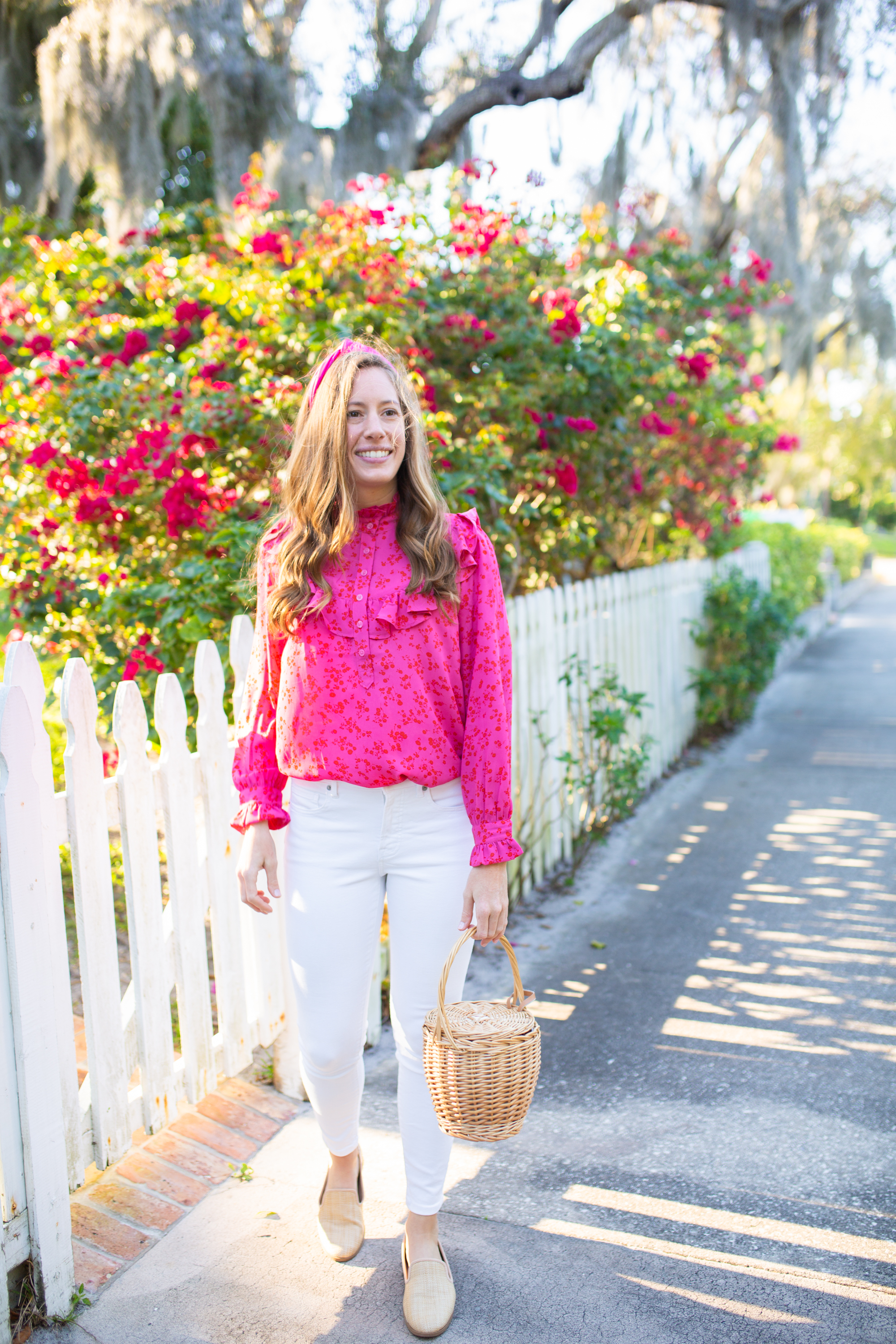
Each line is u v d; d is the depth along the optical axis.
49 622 3.61
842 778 6.12
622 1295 1.93
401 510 1.77
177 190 7.53
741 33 7.72
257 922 2.58
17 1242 1.78
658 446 6.05
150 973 2.20
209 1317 1.88
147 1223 2.13
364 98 7.30
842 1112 2.59
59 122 6.13
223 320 4.15
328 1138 2.01
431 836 1.78
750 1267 2.00
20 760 1.73
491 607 1.77
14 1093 1.77
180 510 3.38
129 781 2.12
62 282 4.62
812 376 10.22
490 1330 1.84
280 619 1.75
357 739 1.73
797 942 3.71
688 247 6.84
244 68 6.48
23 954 1.74
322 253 4.05
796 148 7.99
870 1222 2.14
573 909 4.09
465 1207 2.21
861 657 11.59
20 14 6.72
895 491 39.31
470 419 4.28
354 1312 1.89
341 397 1.71
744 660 7.42
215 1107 2.57
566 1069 2.83
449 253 4.64
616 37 7.69
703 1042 2.98
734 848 4.83
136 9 5.92
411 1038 1.84
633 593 5.71
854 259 11.43
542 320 4.50
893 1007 3.19
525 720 4.22
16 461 3.80
